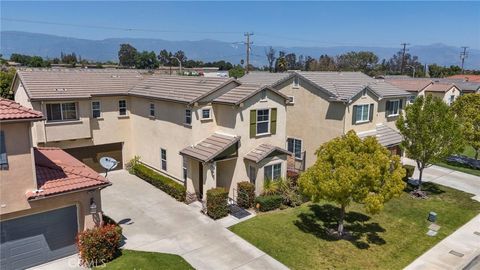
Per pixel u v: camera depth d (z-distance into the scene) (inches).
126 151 1123.9
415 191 936.9
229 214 784.3
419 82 1991.9
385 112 1179.9
